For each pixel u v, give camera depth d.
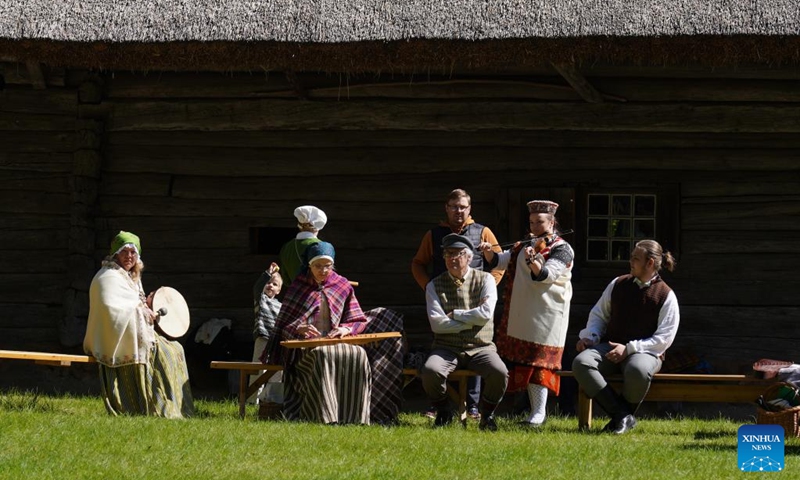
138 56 12.45
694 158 13.36
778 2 11.78
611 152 13.41
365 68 12.30
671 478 7.71
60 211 14.10
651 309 10.20
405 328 13.60
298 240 11.55
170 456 7.97
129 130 14.03
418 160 13.66
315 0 12.45
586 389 9.99
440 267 11.21
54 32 12.33
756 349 13.20
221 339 13.40
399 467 7.86
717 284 13.30
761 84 13.22
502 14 12.00
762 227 13.30
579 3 12.02
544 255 10.54
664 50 11.81
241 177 13.92
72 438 8.41
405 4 12.27
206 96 13.95
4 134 14.17
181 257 13.94
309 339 10.07
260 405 10.62
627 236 13.55
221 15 12.34
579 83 12.80
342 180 13.77
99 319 10.00
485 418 10.02
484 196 13.54
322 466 7.82
